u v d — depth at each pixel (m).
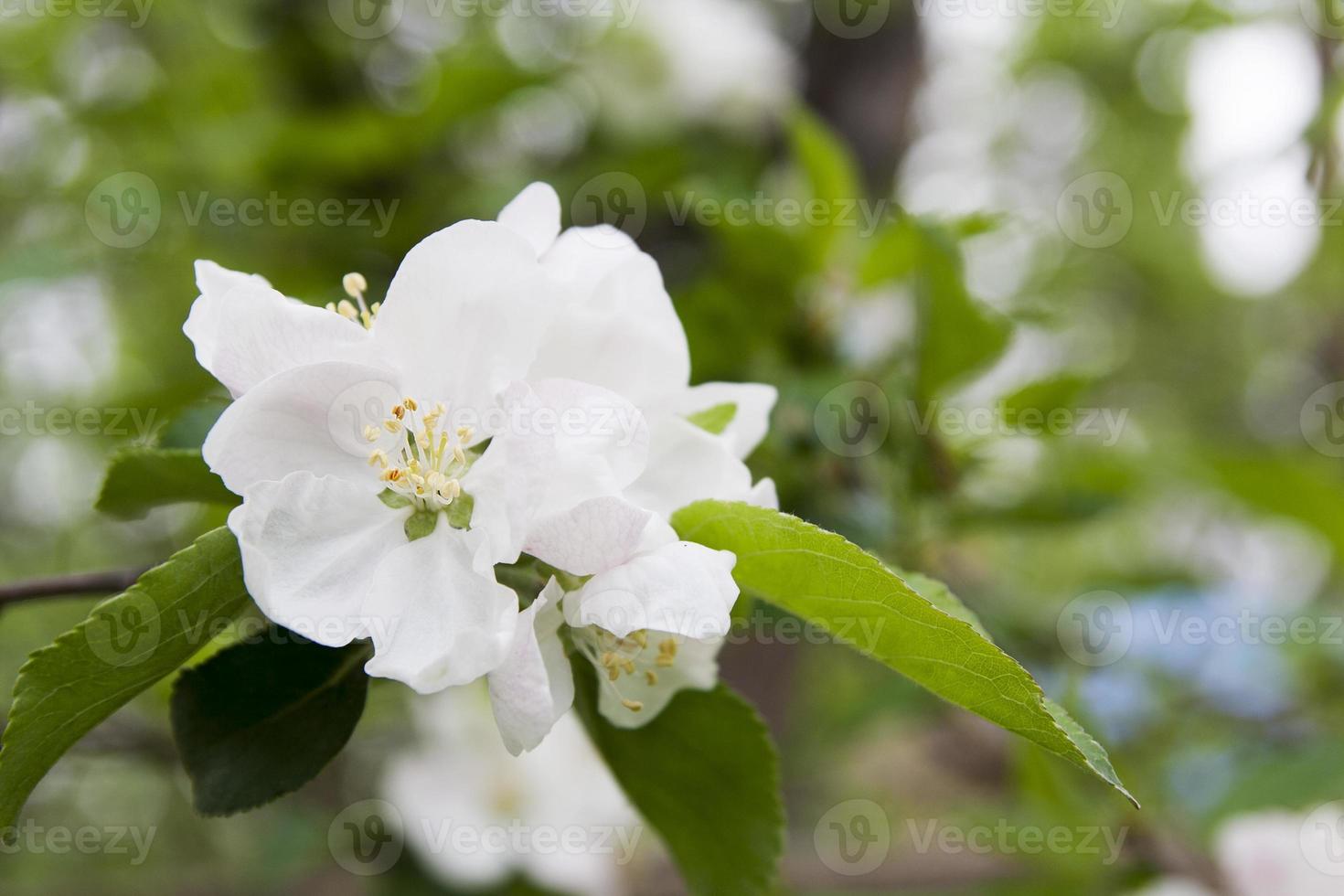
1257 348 0.98
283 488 0.28
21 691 0.28
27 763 0.28
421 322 0.29
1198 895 0.43
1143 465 0.51
